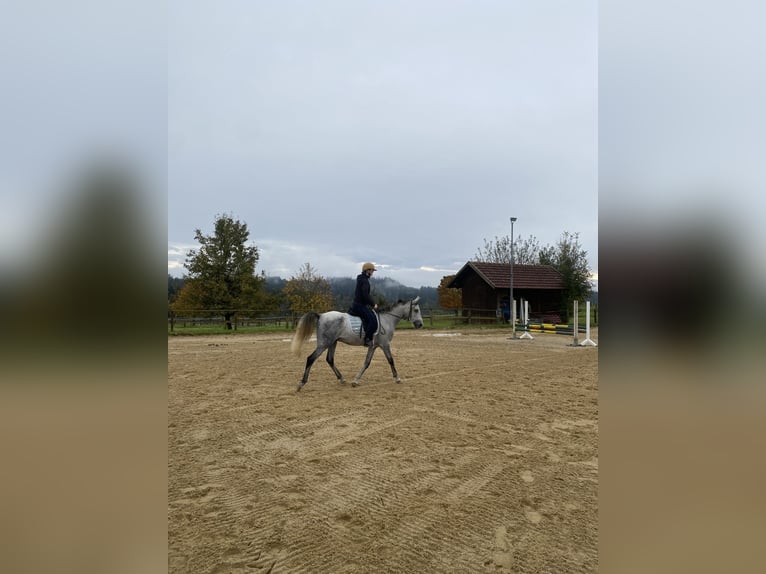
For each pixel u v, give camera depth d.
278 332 19.16
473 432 5.01
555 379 8.30
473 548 2.74
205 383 7.81
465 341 16.30
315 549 2.73
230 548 2.74
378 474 3.85
